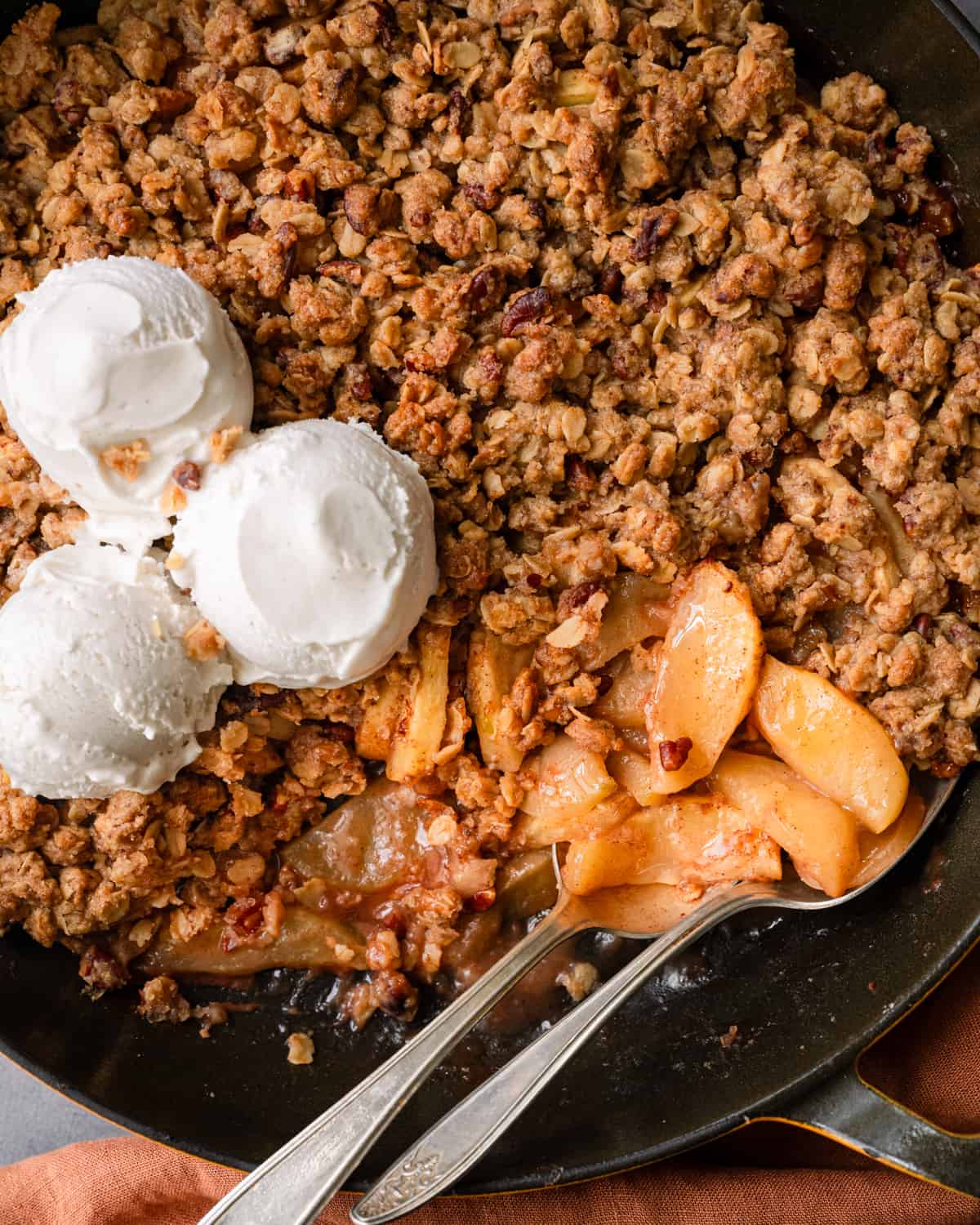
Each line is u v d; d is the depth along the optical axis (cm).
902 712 48
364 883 50
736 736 49
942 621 49
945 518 49
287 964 50
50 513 48
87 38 50
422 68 49
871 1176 50
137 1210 51
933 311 49
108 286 45
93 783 47
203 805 49
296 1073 50
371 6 49
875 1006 47
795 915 50
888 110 50
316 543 45
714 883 49
